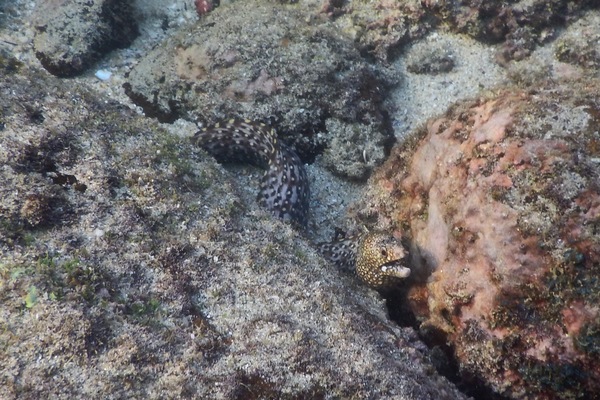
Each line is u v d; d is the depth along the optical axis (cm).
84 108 189
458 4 208
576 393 172
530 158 175
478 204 177
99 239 177
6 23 213
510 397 177
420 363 177
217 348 173
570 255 171
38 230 176
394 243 185
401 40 212
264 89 202
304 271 183
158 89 208
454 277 179
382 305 186
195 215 183
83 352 169
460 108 186
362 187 205
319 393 171
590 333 171
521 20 206
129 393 169
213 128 201
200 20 215
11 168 178
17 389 168
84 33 210
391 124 208
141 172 184
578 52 203
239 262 180
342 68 204
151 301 174
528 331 174
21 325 170
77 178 181
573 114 175
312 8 215
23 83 189
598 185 172
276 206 197
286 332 174
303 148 205
